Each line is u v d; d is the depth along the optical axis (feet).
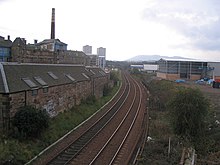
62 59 195.21
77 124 97.96
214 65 299.58
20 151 62.90
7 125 69.15
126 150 73.41
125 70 572.51
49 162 61.26
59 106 99.81
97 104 139.33
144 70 533.14
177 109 83.05
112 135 86.58
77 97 121.49
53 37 250.78
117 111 130.11
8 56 154.92
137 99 172.96
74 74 126.00
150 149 72.90
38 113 73.72
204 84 252.01
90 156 67.05
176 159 66.23
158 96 164.76
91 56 344.28
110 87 214.48
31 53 153.58
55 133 80.89
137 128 99.25
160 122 104.99
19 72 81.92
